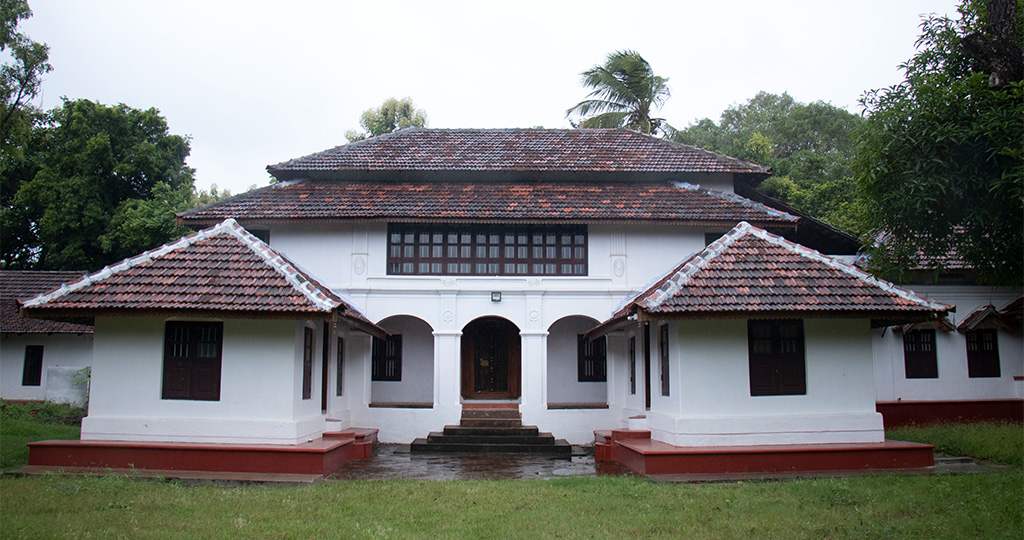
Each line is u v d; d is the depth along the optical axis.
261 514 8.25
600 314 16.39
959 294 17.27
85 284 11.31
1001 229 10.10
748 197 19.20
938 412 16.64
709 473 10.90
